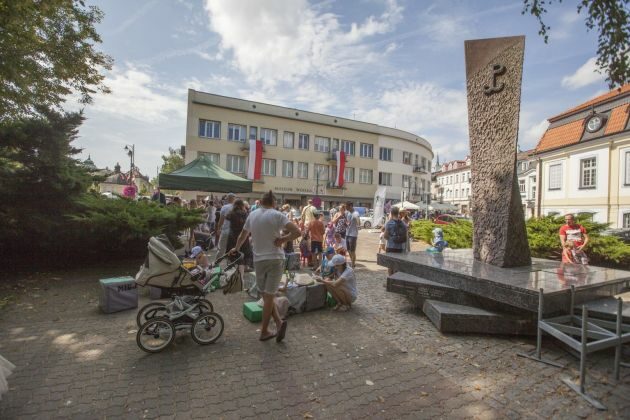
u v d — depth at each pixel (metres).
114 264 8.44
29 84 7.57
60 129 9.92
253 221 4.12
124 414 2.69
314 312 5.43
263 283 4.11
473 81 5.82
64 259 8.41
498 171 5.46
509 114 5.35
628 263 10.05
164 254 4.02
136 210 7.97
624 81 4.66
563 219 10.93
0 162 7.46
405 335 4.50
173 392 3.02
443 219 26.80
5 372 2.77
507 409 2.86
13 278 6.92
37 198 7.82
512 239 5.32
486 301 4.71
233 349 3.94
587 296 4.16
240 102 37.56
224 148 36.75
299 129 41.06
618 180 20.06
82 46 8.23
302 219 10.01
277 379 3.29
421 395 3.06
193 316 4.05
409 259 6.02
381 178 47.50
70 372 3.32
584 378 3.12
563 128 24.17
